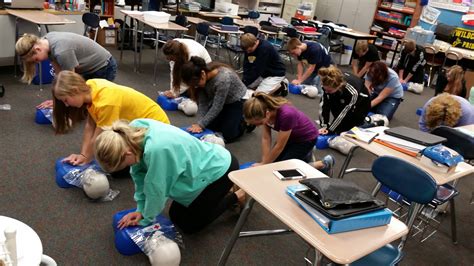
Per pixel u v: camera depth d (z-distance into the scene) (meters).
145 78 5.09
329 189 1.43
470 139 2.49
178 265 1.87
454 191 2.36
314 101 5.38
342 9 9.58
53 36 2.95
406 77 6.94
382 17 8.92
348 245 1.28
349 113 3.54
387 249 1.74
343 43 8.17
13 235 0.96
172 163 1.67
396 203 2.78
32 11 4.53
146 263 1.93
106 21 6.36
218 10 7.87
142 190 1.85
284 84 4.62
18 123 3.24
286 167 1.81
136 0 6.74
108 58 3.26
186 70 3.01
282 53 7.09
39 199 2.30
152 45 6.88
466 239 2.62
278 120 2.44
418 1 8.26
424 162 2.15
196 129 3.23
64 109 2.17
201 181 1.91
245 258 2.09
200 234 2.22
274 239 2.30
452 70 4.36
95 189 2.29
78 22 5.23
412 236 2.54
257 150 3.54
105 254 1.95
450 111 2.82
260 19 8.80
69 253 1.92
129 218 1.98
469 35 7.80
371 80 4.58
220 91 3.13
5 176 2.46
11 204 2.21
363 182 3.23
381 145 2.39
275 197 1.52
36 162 2.69
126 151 1.50
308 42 5.44
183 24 6.05
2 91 3.71
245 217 1.71
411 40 7.26
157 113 2.46
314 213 1.39
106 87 2.24
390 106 4.62
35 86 4.15
